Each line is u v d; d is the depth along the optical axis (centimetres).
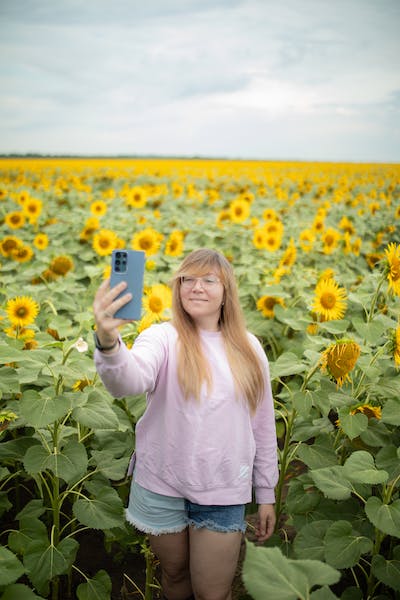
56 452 237
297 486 270
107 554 310
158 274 588
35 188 1814
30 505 262
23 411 215
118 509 245
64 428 276
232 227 859
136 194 1123
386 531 203
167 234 947
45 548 237
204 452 214
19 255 673
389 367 312
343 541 221
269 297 466
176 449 216
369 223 1081
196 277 220
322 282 354
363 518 257
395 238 954
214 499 216
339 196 1588
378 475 208
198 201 1466
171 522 224
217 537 218
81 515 239
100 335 183
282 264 584
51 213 1130
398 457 248
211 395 214
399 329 272
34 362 245
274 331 468
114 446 286
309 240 709
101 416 229
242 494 222
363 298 359
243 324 232
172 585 249
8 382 243
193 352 217
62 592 282
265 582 141
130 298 182
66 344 257
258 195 1773
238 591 280
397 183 2330
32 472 228
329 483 234
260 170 3384
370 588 240
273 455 243
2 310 405
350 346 249
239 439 220
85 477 263
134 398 294
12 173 2673
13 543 242
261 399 235
